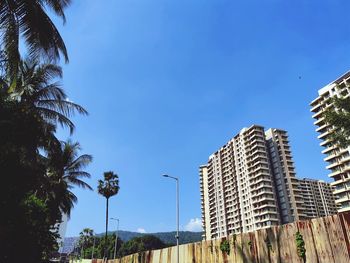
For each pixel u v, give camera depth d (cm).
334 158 10356
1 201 1272
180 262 2580
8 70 1410
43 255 1784
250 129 14650
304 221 1473
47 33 1434
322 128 10738
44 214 1666
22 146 1402
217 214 15662
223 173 15788
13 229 1368
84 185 4122
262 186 13150
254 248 1766
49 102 2578
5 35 1340
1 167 1261
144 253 3403
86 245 13850
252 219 13350
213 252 2148
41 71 2531
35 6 1413
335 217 1328
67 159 3928
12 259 1383
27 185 1379
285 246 1555
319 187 18388
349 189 9794
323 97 10750
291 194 13325
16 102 1434
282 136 14538
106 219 5697
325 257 1346
